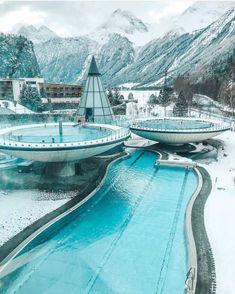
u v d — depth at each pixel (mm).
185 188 23109
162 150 34000
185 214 17938
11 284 12305
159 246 15148
